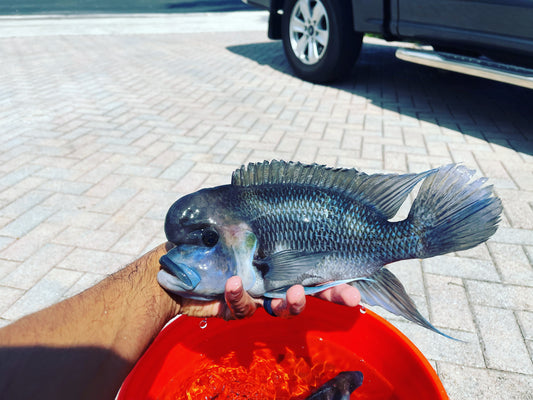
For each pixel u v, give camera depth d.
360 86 3.17
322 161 2.05
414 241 0.65
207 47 4.52
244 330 1.06
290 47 3.28
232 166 2.02
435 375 0.73
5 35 5.11
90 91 3.09
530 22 1.92
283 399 0.91
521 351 1.11
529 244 1.49
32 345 0.53
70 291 1.31
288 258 0.63
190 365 0.98
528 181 1.87
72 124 2.50
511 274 1.36
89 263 1.42
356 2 2.69
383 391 0.89
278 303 0.64
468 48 2.29
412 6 2.40
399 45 4.51
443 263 1.41
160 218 1.65
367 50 4.28
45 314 0.58
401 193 0.66
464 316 1.21
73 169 1.99
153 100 2.91
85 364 0.55
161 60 3.97
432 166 2.00
